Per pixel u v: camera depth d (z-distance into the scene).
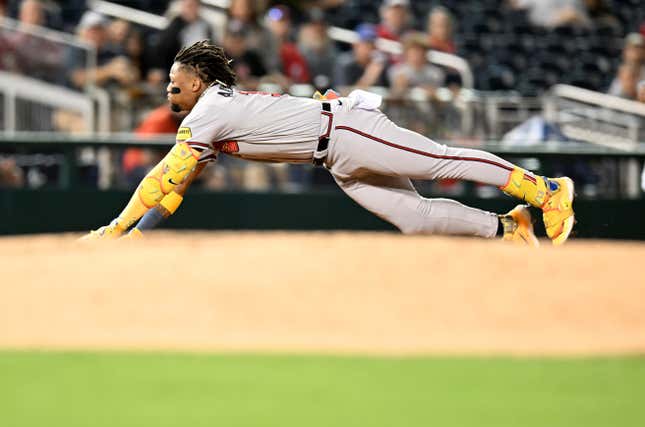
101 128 35.91
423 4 52.88
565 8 53.50
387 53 38.94
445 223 21.45
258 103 19.86
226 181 35.50
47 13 42.09
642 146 37.62
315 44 39.59
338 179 21.22
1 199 33.97
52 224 34.16
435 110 36.19
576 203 34.16
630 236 34.34
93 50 36.16
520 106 37.19
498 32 52.09
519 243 21.53
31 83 35.91
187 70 20.08
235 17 37.09
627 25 55.62
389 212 21.33
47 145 33.94
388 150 20.11
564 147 34.88
